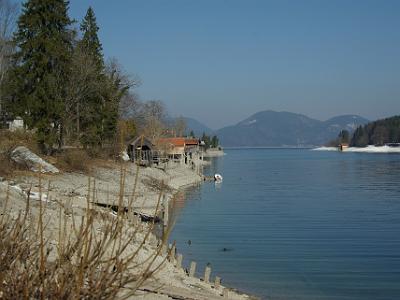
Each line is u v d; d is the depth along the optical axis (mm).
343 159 181875
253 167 134750
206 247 31953
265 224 41156
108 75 73250
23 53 47281
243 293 22188
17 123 57375
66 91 52156
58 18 48000
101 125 58156
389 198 59531
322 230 38375
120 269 5602
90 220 5695
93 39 63250
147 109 134500
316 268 26875
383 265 27438
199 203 55500
